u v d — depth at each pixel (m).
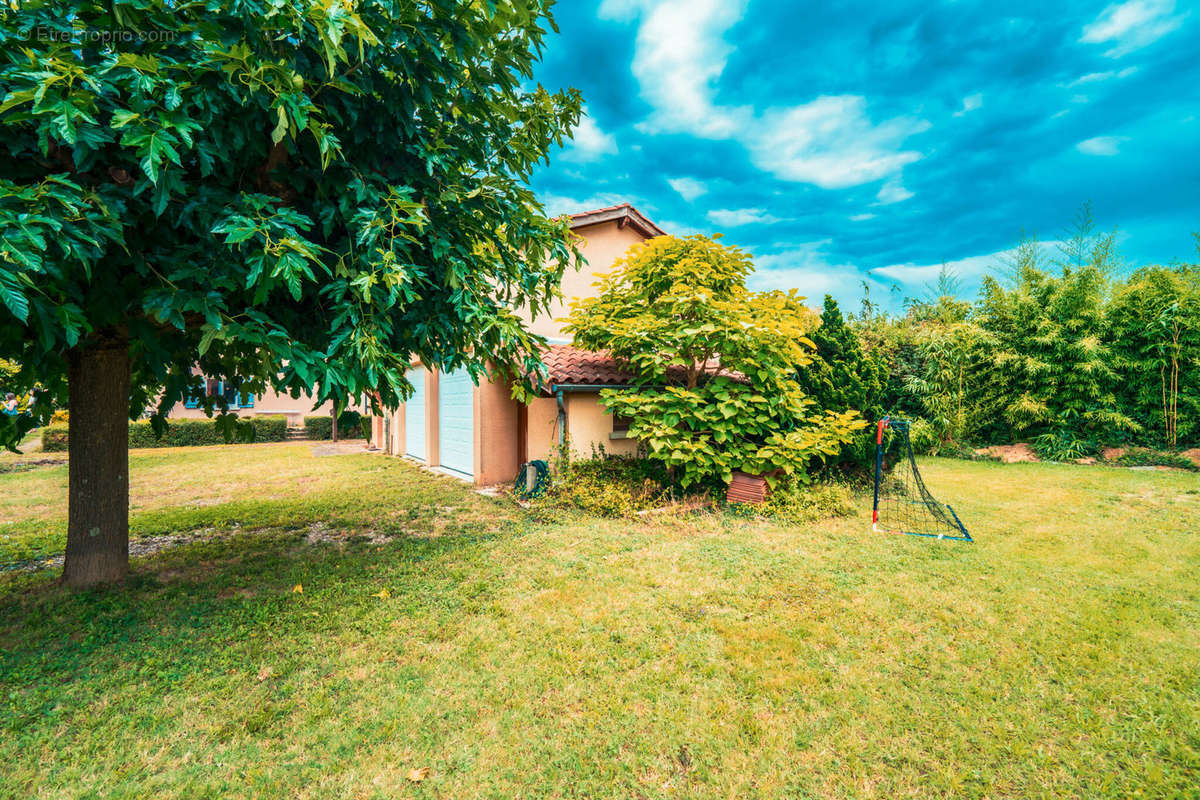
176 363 4.43
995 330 13.18
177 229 3.18
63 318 2.52
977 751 2.52
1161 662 3.28
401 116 3.42
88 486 4.37
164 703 2.78
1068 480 9.37
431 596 4.21
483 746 2.51
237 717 2.67
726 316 7.06
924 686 3.03
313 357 3.10
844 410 8.31
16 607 3.93
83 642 3.40
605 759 2.44
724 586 4.46
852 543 5.70
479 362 4.57
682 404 7.48
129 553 5.23
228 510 7.22
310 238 3.62
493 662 3.22
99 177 2.92
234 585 4.41
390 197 3.34
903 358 14.39
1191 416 10.90
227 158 2.80
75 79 2.39
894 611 3.99
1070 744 2.57
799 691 2.97
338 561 5.06
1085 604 4.11
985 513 7.04
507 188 4.16
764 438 7.67
